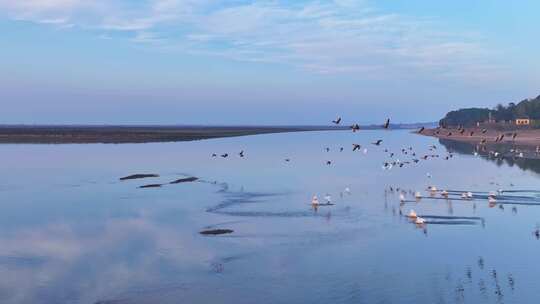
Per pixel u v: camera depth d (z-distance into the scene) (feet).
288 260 130.82
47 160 402.93
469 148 533.55
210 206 205.16
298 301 103.35
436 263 126.72
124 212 192.44
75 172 325.83
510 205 201.77
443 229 162.50
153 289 111.04
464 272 119.65
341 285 112.27
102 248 142.31
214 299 105.40
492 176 292.81
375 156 456.45
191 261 130.62
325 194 234.17
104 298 106.11
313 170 340.59
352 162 397.60
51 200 219.00
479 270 120.88
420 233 157.48
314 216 184.55
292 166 368.07
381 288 109.91
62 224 171.73
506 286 110.11
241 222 175.01
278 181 282.97
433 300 103.04
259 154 483.10
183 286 112.78
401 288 109.70
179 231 161.99
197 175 313.94
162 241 149.79
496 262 126.93
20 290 110.11
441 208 197.16
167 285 113.39
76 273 121.29
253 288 111.24
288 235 156.76
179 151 514.27
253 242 148.56
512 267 122.83
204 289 110.93
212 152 504.02
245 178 297.74
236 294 107.86
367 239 151.12
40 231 161.58
